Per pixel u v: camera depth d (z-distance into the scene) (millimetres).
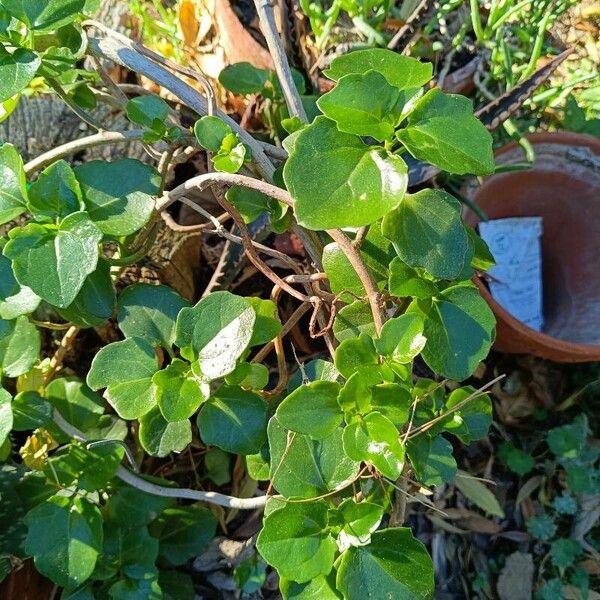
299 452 401
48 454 576
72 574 454
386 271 428
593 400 819
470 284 411
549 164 725
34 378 565
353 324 431
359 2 626
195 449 684
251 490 666
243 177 401
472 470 779
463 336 398
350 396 369
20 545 495
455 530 748
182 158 476
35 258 380
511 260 758
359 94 349
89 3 441
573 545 748
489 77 641
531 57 623
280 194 392
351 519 377
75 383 534
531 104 699
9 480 511
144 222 410
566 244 779
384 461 360
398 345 380
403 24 652
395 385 371
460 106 355
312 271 616
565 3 676
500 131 689
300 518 380
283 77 475
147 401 415
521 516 775
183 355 409
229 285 641
